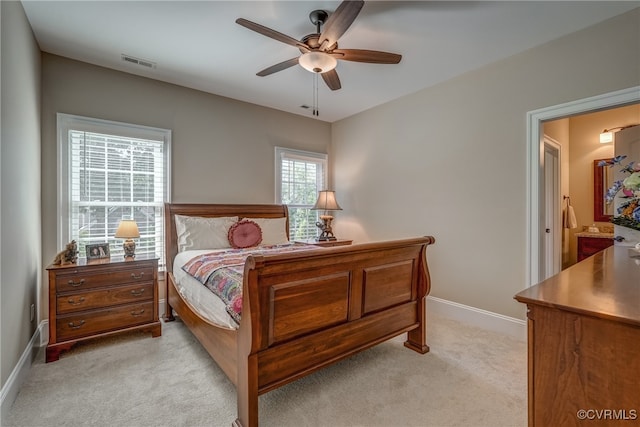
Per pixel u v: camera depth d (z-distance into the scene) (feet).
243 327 4.93
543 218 8.78
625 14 6.97
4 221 5.48
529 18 7.14
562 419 3.15
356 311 6.44
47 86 8.75
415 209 11.64
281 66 7.67
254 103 12.95
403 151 12.09
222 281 6.42
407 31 7.67
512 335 8.87
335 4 6.66
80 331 7.86
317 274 5.74
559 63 7.98
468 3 6.63
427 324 9.80
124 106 10.01
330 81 8.55
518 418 5.39
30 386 6.35
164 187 10.81
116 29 7.63
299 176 14.73
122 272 8.44
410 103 11.80
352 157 14.47
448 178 10.55
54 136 8.84
